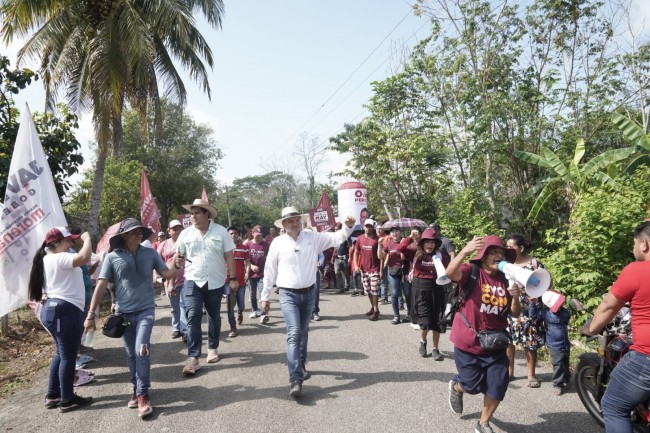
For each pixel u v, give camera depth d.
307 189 53.88
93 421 4.57
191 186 32.06
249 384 5.43
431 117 17.27
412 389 5.08
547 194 12.41
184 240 6.13
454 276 3.88
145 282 4.95
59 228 4.97
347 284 12.84
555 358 4.86
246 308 10.84
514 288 3.72
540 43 15.55
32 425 4.54
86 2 13.55
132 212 24.42
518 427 4.13
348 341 7.25
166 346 7.35
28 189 5.78
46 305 4.75
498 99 14.51
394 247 8.41
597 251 6.41
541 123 14.87
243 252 8.71
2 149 10.05
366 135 18.12
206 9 15.16
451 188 16.69
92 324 4.83
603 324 3.31
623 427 3.22
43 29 13.60
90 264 6.91
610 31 14.94
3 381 6.04
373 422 4.31
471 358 3.87
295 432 4.17
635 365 3.13
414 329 7.93
